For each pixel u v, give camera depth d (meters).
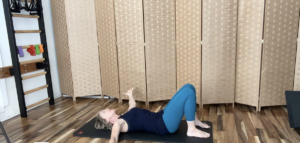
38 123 2.89
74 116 3.10
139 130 2.51
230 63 3.21
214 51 3.15
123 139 2.34
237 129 2.53
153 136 2.37
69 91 3.89
